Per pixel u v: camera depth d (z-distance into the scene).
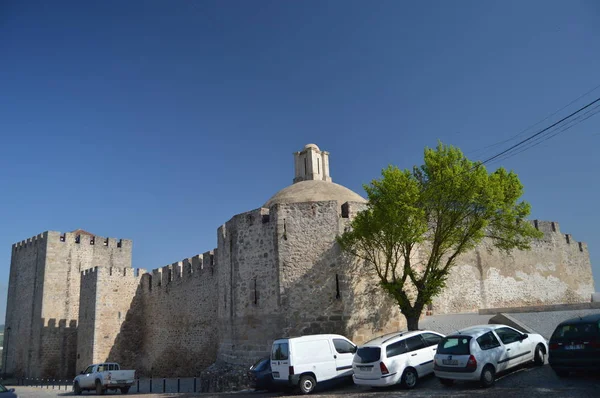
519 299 33.19
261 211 24.83
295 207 24.09
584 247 40.03
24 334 48.34
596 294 32.66
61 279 47.94
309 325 22.55
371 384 15.38
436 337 16.91
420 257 25.56
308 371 17.38
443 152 20.92
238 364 23.92
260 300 23.78
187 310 37.53
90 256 50.31
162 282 41.59
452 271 30.17
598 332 12.83
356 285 22.98
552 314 22.84
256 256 24.45
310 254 23.38
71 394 28.55
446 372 14.33
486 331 14.78
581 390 11.98
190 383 31.19
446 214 20.42
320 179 31.95
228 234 26.55
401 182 19.77
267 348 23.00
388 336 16.64
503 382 14.13
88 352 41.78
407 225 19.52
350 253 23.14
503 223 21.70
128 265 52.66
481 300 30.95
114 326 42.44
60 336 46.72
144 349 42.50
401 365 15.44
